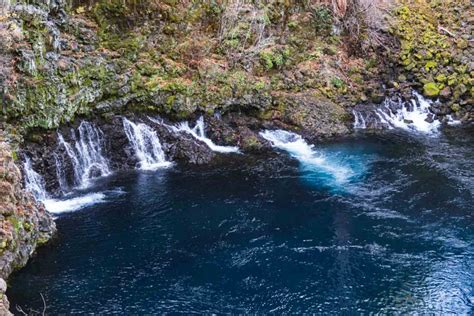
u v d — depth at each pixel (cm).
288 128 1850
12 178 1207
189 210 1422
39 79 1492
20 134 1454
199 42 1875
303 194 1502
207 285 1147
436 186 1538
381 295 1116
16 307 1072
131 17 1758
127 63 1717
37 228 1245
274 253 1250
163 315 1060
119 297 1109
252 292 1127
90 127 1606
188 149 1692
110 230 1330
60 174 1510
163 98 1719
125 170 1631
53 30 1570
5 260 1114
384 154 1741
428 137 1873
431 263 1209
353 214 1404
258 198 1482
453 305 1088
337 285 1145
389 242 1287
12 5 1499
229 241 1295
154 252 1252
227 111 1816
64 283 1145
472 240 1289
